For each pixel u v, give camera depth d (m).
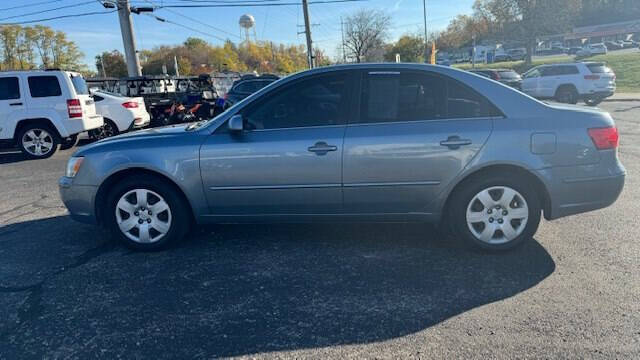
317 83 3.83
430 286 3.30
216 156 3.82
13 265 3.88
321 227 4.59
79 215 4.10
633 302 2.98
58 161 9.37
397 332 2.74
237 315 2.99
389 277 3.46
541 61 48.38
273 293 3.27
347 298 3.17
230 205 3.93
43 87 9.56
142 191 3.99
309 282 3.42
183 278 3.54
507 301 3.05
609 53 52.84
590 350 2.50
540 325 2.75
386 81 3.77
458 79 3.71
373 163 3.68
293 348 2.62
